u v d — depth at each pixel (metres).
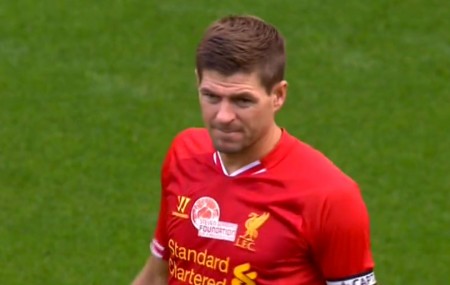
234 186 15.45
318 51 40.97
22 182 33.72
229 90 14.34
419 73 39.88
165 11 43.28
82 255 30.73
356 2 43.75
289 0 43.84
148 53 40.75
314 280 15.40
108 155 35.03
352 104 38.06
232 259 15.28
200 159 15.92
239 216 15.31
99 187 33.53
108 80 39.09
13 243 31.17
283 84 14.81
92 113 37.19
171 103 37.84
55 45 41.19
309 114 37.50
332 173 15.14
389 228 32.03
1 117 36.97
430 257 30.86
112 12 43.19
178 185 16.06
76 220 32.09
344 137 36.31
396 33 42.09
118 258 30.58
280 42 14.70
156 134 36.16
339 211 14.91
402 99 38.41
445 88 39.06
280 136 15.53
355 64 40.28
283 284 15.21
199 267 15.64
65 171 34.25
